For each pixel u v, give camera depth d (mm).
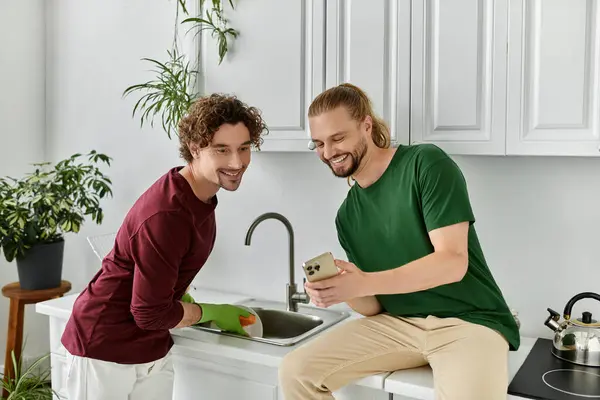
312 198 2619
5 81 3248
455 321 1812
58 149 3416
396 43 2043
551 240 2170
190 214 1835
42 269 2967
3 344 3311
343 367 1821
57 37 3355
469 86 1936
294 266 2641
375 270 1951
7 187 3018
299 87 2230
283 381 1838
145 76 3033
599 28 1743
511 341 1813
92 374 1987
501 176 2229
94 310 1984
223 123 1743
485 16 1902
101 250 2857
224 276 2893
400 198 1795
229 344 2135
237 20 2346
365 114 1802
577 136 1798
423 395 1750
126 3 3066
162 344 2105
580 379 1786
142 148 3080
